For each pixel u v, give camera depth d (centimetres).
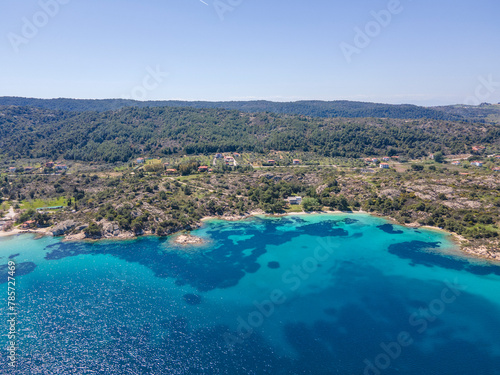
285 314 8500
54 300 9075
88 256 12062
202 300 9150
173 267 11169
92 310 8612
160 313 8525
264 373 6569
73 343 7369
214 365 6788
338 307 8788
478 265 11056
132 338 7569
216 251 12550
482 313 8425
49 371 6562
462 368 6612
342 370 6625
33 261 11612
